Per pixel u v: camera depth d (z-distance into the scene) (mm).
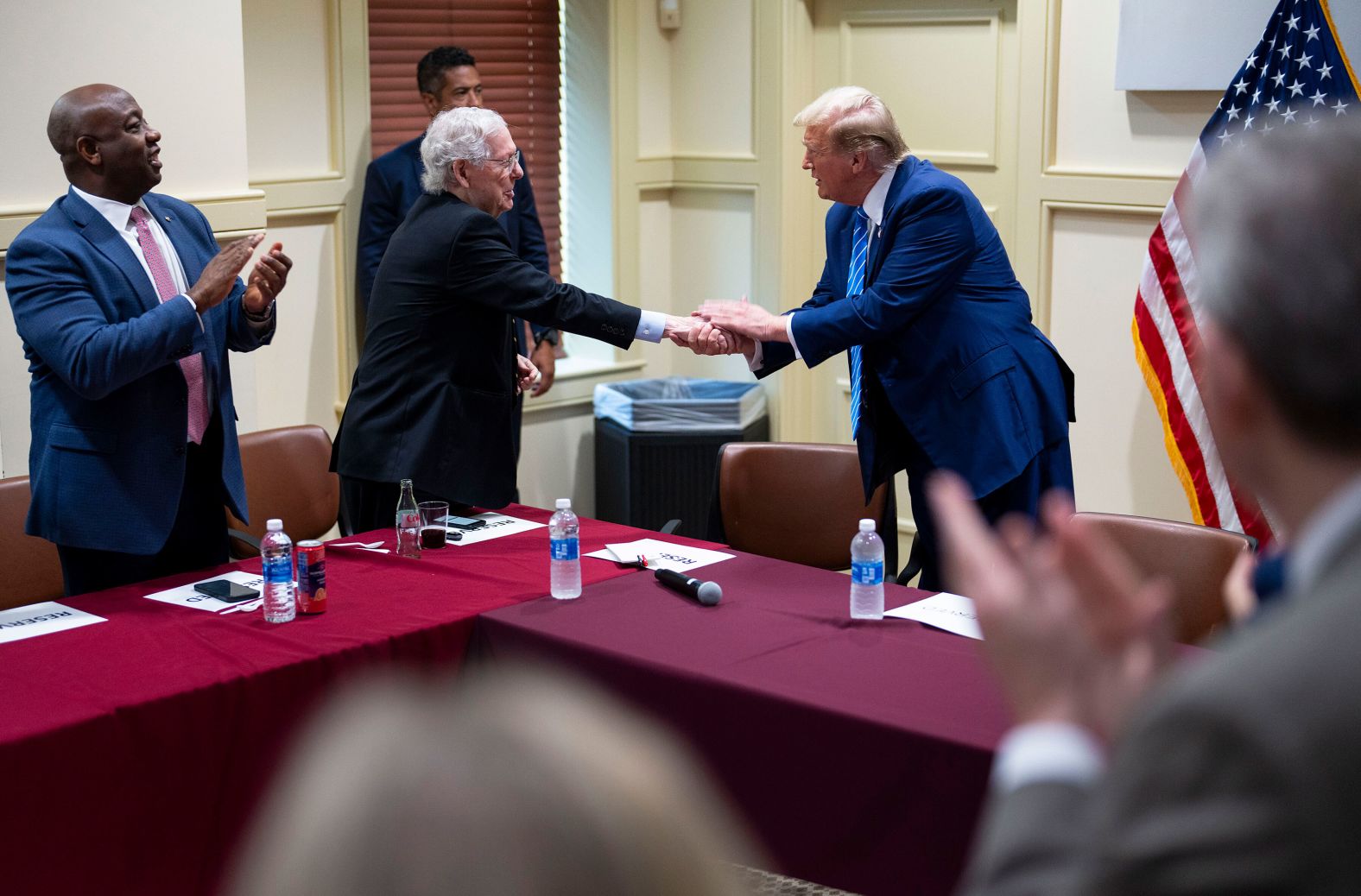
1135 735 571
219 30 3646
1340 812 515
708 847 416
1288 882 514
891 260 3055
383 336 3104
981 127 4531
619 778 409
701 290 5273
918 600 2535
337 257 4430
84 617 2473
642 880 397
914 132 4715
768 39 4855
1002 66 4441
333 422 4516
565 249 5219
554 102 5023
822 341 3096
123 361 2447
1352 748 521
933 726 1917
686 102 5152
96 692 2104
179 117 3609
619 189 5051
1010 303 3137
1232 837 522
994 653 698
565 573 2551
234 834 2201
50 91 3373
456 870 387
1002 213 4516
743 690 2090
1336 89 3580
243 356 3910
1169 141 4027
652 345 5375
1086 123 4191
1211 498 3830
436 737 411
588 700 441
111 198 2637
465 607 2516
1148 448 4246
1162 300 3850
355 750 410
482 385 3109
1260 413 688
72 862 2016
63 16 3371
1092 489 4383
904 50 4684
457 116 3102
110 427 2588
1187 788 540
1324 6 3574
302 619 2455
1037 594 692
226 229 3727
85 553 2734
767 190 4973
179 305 2496
